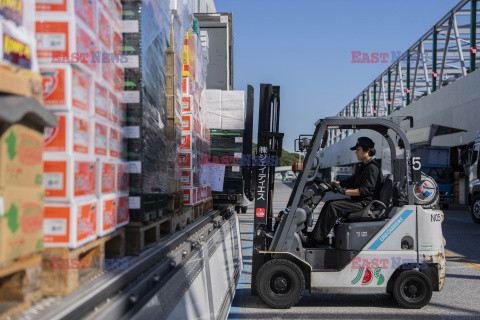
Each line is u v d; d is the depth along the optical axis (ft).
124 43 10.34
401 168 16.98
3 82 5.25
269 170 18.19
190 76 17.16
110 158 9.20
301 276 16.35
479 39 86.07
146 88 10.70
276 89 18.03
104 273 8.18
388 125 16.97
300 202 17.53
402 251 16.38
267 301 16.39
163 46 12.80
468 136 68.74
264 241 17.24
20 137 5.85
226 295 14.74
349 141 140.05
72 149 7.34
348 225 16.57
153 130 11.41
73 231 7.25
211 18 31.19
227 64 33.65
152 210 11.16
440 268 16.71
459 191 72.59
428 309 16.63
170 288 8.95
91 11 8.17
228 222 21.62
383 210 16.92
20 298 6.17
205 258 13.08
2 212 5.39
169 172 13.91
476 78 66.49
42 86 6.91
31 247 6.16
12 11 5.92
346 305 17.15
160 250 10.56
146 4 10.73
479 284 20.71
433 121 84.69
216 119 30.01
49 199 7.27
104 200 8.62
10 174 5.63
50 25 7.30
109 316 6.38
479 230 40.86
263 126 17.74
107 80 9.08
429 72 115.96
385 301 17.71
